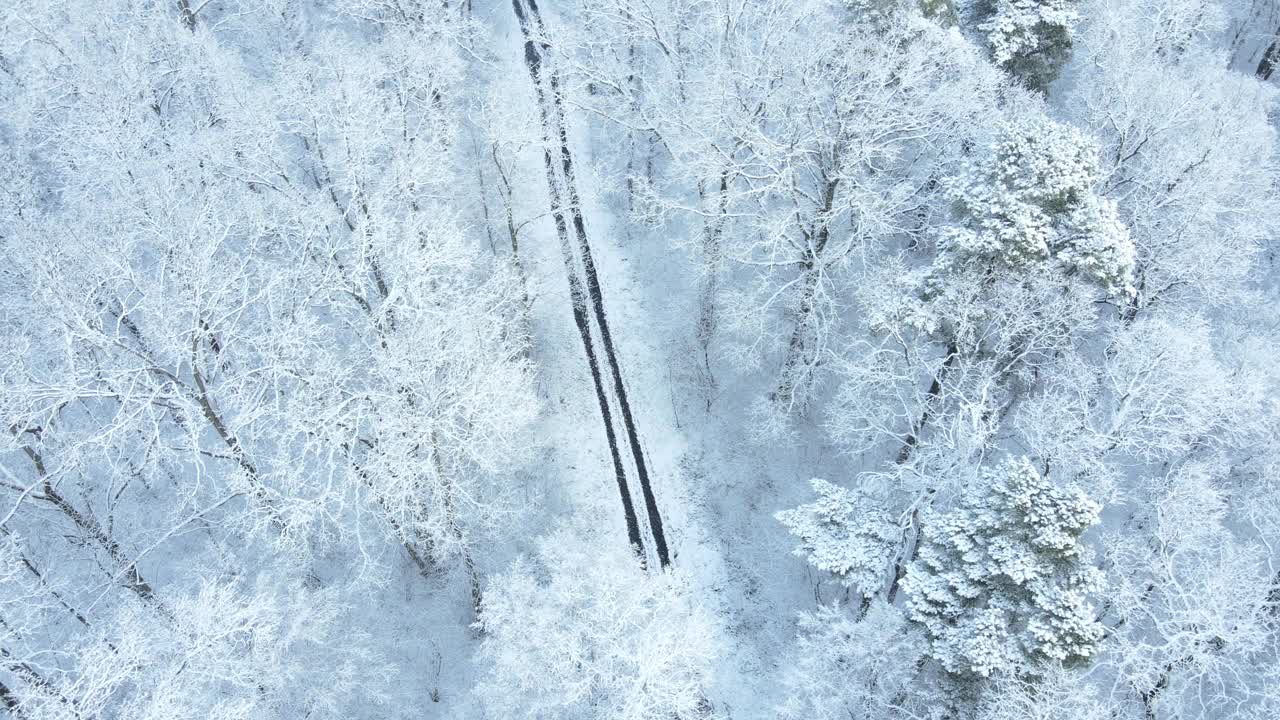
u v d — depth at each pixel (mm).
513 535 26016
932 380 24578
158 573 23156
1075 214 20344
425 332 21656
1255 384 21609
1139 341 21312
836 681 19859
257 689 19250
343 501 21062
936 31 24344
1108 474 20109
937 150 26594
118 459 20141
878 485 21562
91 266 19188
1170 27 32000
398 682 22766
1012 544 16531
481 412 22500
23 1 25719
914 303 21234
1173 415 21250
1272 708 18672
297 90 23406
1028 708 15648
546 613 19969
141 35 27344
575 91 36125
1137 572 21344
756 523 26938
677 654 19250
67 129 24422
